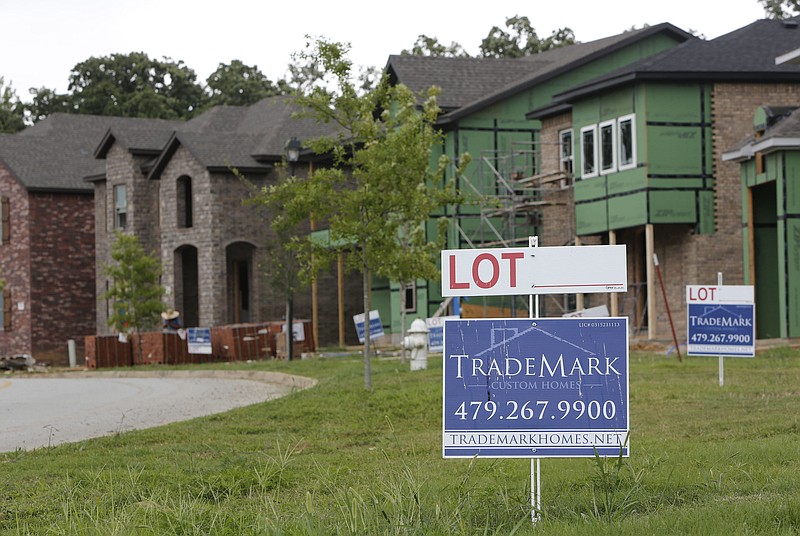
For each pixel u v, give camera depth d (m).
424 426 22.47
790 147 38.16
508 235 54.09
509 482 14.03
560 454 11.05
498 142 54.62
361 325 46.38
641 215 44.41
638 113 44.56
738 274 44.72
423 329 33.94
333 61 29.58
